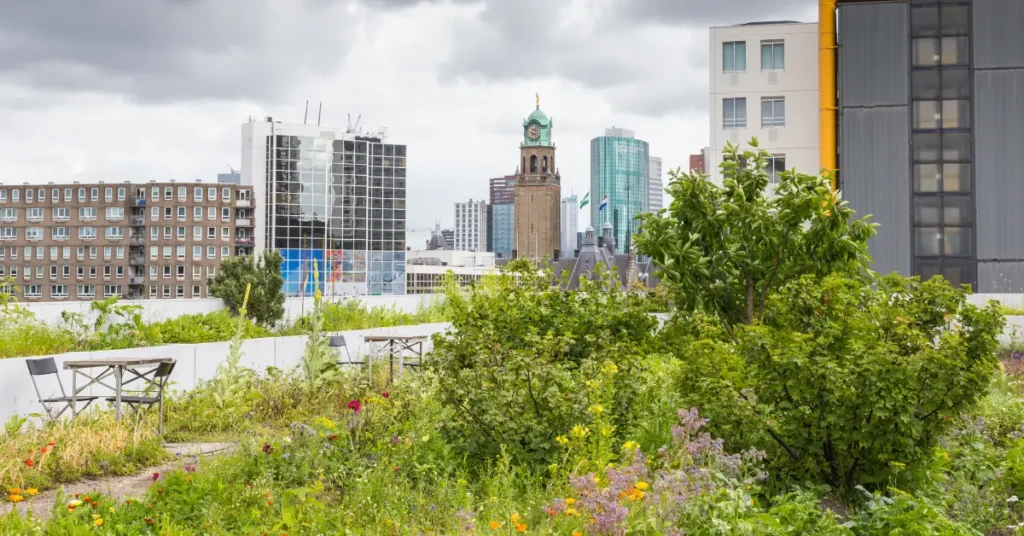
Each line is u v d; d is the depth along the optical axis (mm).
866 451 10609
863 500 10305
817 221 15547
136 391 14867
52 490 10984
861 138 47625
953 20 47312
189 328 21375
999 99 46812
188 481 9594
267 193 128375
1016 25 46906
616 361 13242
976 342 10484
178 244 144125
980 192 46938
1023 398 16828
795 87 50750
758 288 16438
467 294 21141
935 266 47125
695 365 11188
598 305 16031
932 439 10469
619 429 12016
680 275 15969
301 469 10586
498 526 8438
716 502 8977
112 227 150250
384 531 8867
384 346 22969
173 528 8375
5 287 20297
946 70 47344
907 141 47250
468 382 11367
